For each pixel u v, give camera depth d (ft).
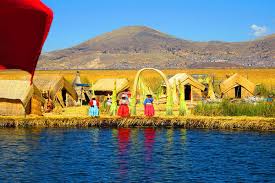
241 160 58.80
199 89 156.87
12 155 61.62
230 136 81.97
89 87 158.10
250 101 124.67
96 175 49.29
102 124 95.66
